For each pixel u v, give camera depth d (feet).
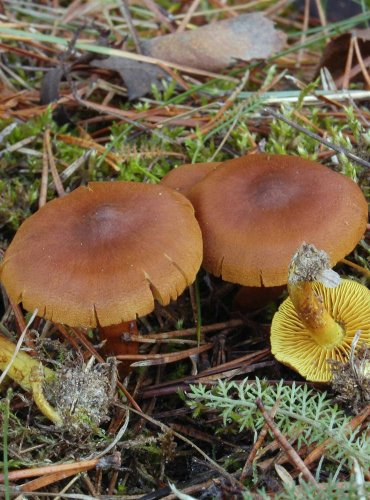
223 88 0.98
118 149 0.87
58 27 1.08
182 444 0.66
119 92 0.97
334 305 0.67
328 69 1.00
